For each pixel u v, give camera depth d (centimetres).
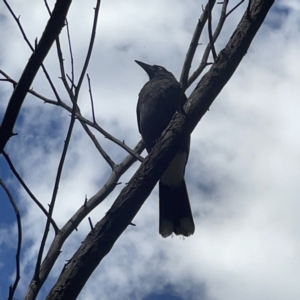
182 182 510
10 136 257
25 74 248
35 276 276
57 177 270
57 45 354
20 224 266
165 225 497
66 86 379
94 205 414
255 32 333
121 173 433
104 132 414
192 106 329
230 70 331
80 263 286
